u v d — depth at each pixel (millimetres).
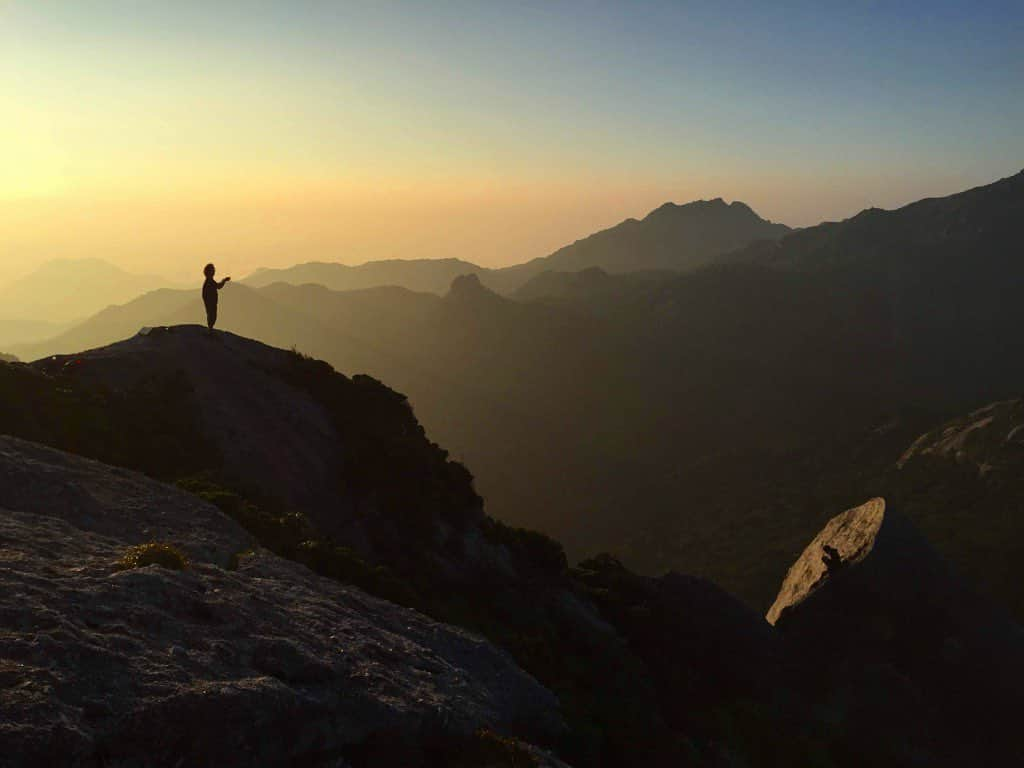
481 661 12516
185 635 7938
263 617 9398
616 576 32125
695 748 20078
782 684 29500
